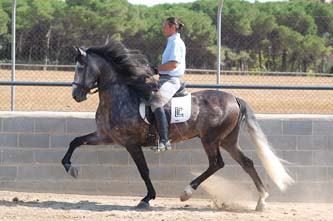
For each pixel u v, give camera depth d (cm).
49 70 1930
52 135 1364
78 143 1251
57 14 2469
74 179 1370
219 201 1354
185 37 2155
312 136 1395
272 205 1352
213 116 1255
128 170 1377
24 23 2177
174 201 1352
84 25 2344
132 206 1259
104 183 1374
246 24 1964
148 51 1844
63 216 1130
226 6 2831
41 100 2186
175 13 3062
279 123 1390
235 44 2094
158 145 1213
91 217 1128
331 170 1400
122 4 2852
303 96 2616
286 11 3409
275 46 2506
